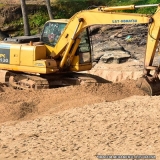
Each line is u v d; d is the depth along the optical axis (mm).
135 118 17391
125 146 14758
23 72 27859
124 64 36250
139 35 42688
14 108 20750
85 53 27266
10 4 51188
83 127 16812
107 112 18391
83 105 20641
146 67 22297
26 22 44688
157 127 16281
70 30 26219
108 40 42219
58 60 27109
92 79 26906
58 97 22250
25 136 16156
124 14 23734
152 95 22125
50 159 13898
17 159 14102
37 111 20828
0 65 27797
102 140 15383
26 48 26641
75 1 53156
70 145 15047
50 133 16391
